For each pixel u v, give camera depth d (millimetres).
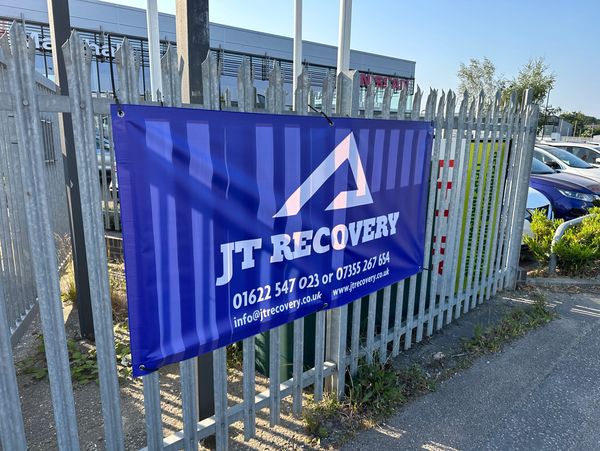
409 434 2711
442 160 3723
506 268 5141
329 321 2943
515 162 4816
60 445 1859
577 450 2629
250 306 2268
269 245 2291
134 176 1742
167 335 1955
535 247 5918
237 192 2092
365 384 3072
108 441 1974
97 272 1808
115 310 4145
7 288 3434
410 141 3109
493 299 4922
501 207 4754
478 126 4004
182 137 1854
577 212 7984
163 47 18266
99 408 2857
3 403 1711
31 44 1555
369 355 3275
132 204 1756
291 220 2373
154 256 1853
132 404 2912
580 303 4887
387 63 35781
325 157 2482
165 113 1786
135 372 1886
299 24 4516
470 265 4398
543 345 3904
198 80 2174
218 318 2133
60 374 1810
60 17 3168
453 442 2660
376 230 2977
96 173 1746
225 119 1983
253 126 2098
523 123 4727
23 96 1559
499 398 3109
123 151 1702
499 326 4176
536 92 28172
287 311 2471
